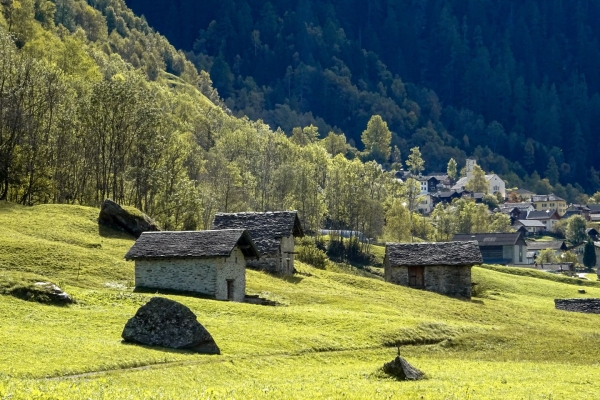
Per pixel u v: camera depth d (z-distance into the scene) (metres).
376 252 188.75
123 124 135.75
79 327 65.00
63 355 54.81
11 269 87.62
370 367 61.78
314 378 55.53
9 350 54.66
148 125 136.75
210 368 56.66
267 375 56.88
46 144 136.25
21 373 49.66
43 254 93.44
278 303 90.19
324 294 98.00
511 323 96.56
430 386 52.91
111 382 49.81
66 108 141.75
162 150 139.62
